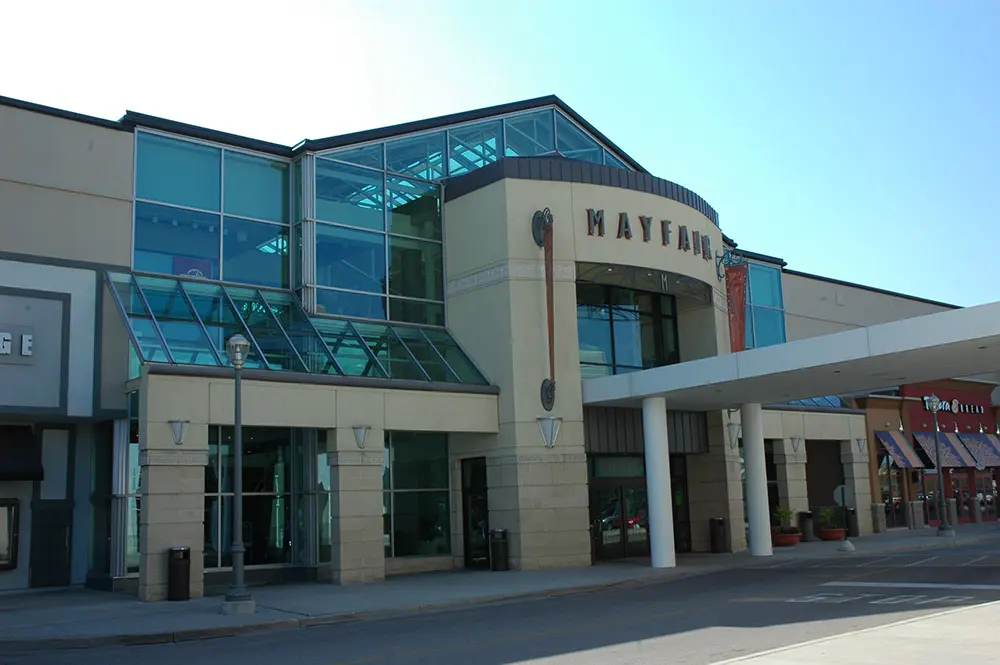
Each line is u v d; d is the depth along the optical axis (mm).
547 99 32188
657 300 31781
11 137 22875
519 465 25281
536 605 18422
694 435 30469
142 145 24875
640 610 16594
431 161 29422
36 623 16484
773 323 41250
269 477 24000
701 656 11180
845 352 20859
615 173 28125
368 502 23188
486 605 18875
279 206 27094
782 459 35594
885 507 40625
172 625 16078
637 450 28469
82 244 23391
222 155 26203
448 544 26922
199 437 20609
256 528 23578
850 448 38656
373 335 26406
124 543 22000
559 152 32625
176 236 25000
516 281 26375
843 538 34719
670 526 25297
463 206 28281
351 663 11820
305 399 22500
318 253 26391
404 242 28203
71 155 23641
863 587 18578
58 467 23250
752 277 40781
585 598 19453
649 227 28328
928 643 10984
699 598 18266
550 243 26312
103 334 23125
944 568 22062
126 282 23688
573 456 26000
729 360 23281
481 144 30734
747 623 14031
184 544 20062
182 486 20234
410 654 12414
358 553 22812
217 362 22125
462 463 27375
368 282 27188
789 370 21922
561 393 26219
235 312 24531
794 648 10977
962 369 22828
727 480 30500
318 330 25297
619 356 30031
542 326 26375
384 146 28422
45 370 22297
